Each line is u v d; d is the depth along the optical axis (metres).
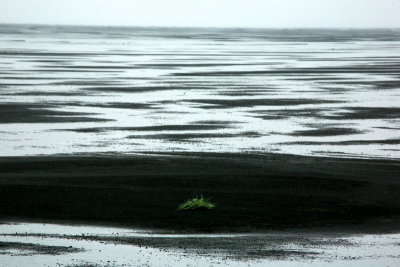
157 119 47.41
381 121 47.59
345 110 52.69
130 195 26.84
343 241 21.53
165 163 33.06
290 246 20.89
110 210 24.67
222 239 21.50
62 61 104.81
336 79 79.00
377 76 83.38
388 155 36.19
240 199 26.48
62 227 22.58
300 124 45.91
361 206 25.81
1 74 80.25
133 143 38.47
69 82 71.94
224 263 19.20
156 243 20.94
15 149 36.38
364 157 35.50
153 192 27.36
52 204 25.38
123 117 48.06
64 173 30.70
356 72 89.44
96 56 119.75
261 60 113.38
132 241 21.11
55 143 38.19
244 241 21.31
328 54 135.25
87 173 30.72
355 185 29.17
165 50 146.50
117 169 31.62
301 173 31.22
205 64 102.25
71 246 20.58
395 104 56.47
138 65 98.50
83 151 36.03
